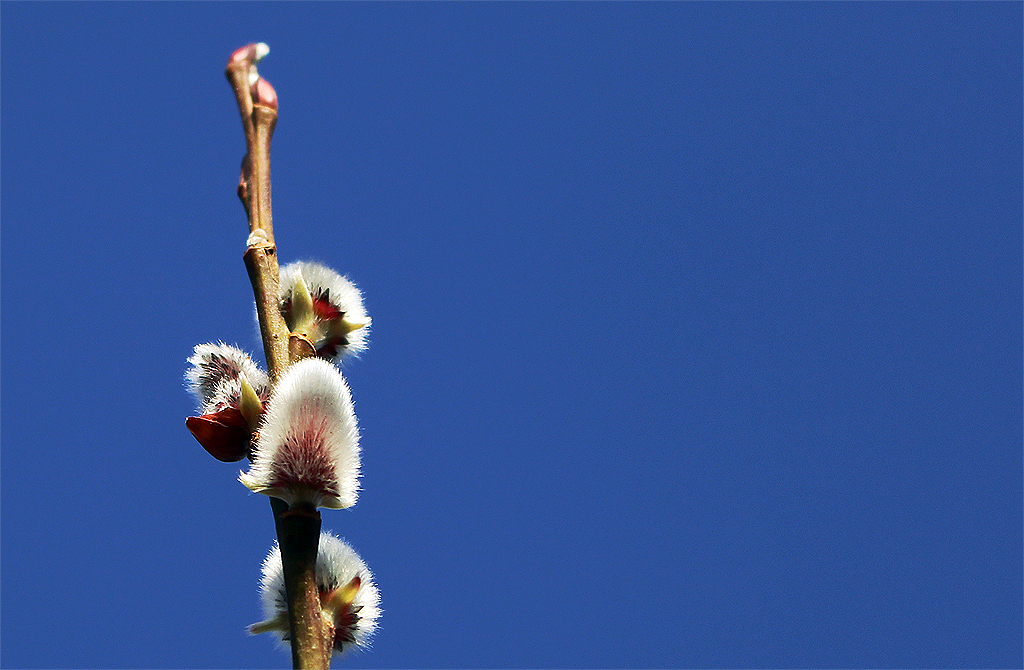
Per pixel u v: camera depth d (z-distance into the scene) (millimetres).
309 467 525
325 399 528
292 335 543
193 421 535
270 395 535
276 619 539
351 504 528
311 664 521
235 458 536
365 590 539
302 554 524
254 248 545
